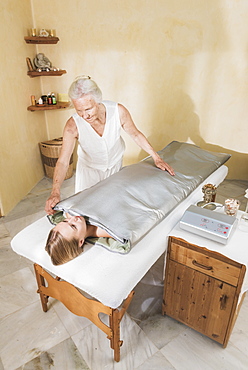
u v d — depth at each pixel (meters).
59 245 1.22
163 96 3.15
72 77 3.25
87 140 1.69
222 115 3.02
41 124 3.32
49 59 3.18
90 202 1.38
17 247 1.41
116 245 1.29
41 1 2.92
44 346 1.47
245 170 3.19
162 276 1.90
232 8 2.59
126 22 2.92
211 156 2.12
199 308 1.41
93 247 1.33
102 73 3.20
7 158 2.68
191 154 2.10
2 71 2.53
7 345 1.47
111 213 1.33
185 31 2.82
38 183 3.30
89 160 1.86
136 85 3.18
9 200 2.71
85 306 1.29
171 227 1.47
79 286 1.19
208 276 1.30
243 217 1.42
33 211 2.72
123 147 1.98
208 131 3.15
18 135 2.86
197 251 1.28
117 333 1.27
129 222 1.31
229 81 2.86
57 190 1.54
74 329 1.55
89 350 1.44
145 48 2.99
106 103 1.67
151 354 1.42
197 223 1.34
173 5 2.75
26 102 2.98
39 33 3.04
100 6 2.91
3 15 2.49
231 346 1.46
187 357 1.41
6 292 1.80
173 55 2.95
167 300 1.53
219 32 2.71
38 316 1.63
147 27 2.90
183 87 3.05
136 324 1.57
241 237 1.32
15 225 2.49
